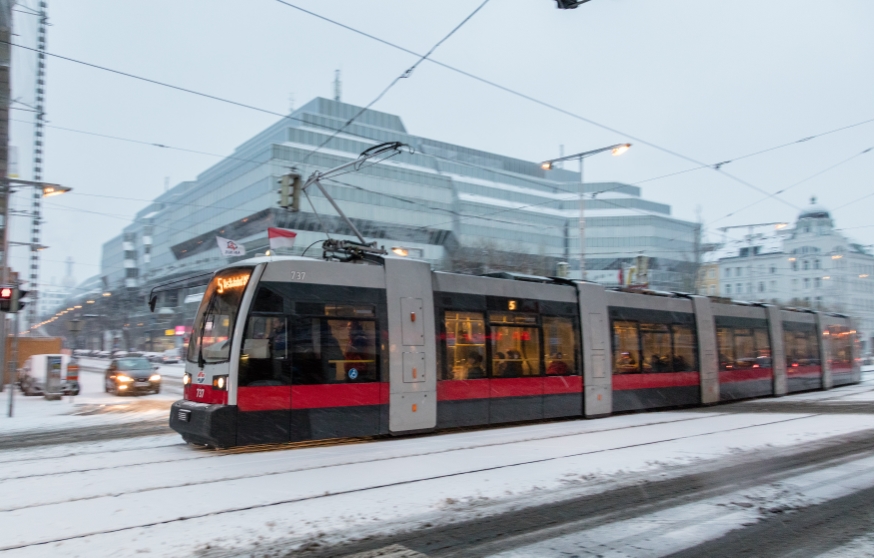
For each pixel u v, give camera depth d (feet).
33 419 49.98
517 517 21.11
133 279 284.82
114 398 72.33
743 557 17.43
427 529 19.75
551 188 224.33
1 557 16.80
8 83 69.00
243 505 21.93
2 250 73.82
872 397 67.26
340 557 17.26
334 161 172.55
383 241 177.58
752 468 29.19
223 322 33.04
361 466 28.55
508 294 43.24
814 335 77.61
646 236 206.08
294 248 165.37
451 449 33.09
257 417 31.99
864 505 22.86
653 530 19.85
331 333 34.76
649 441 36.19
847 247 238.07
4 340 83.46
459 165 201.05
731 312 62.95
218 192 197.26
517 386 42.42
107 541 18.15
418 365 37.76
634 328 51.70
